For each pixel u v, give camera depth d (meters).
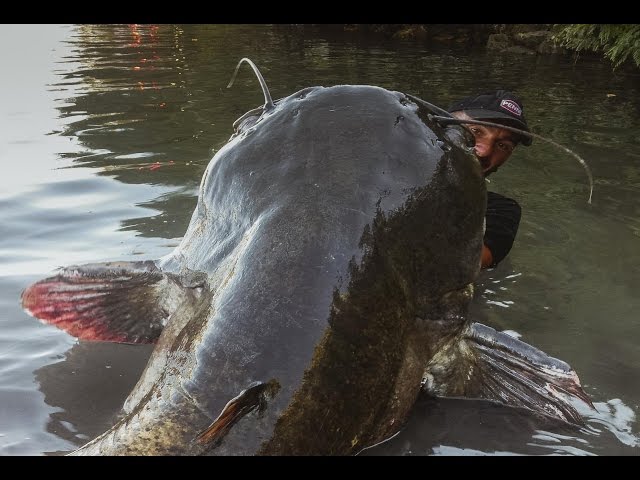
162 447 0.79
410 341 0.94
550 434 1.04
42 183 1.99
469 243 0.98
